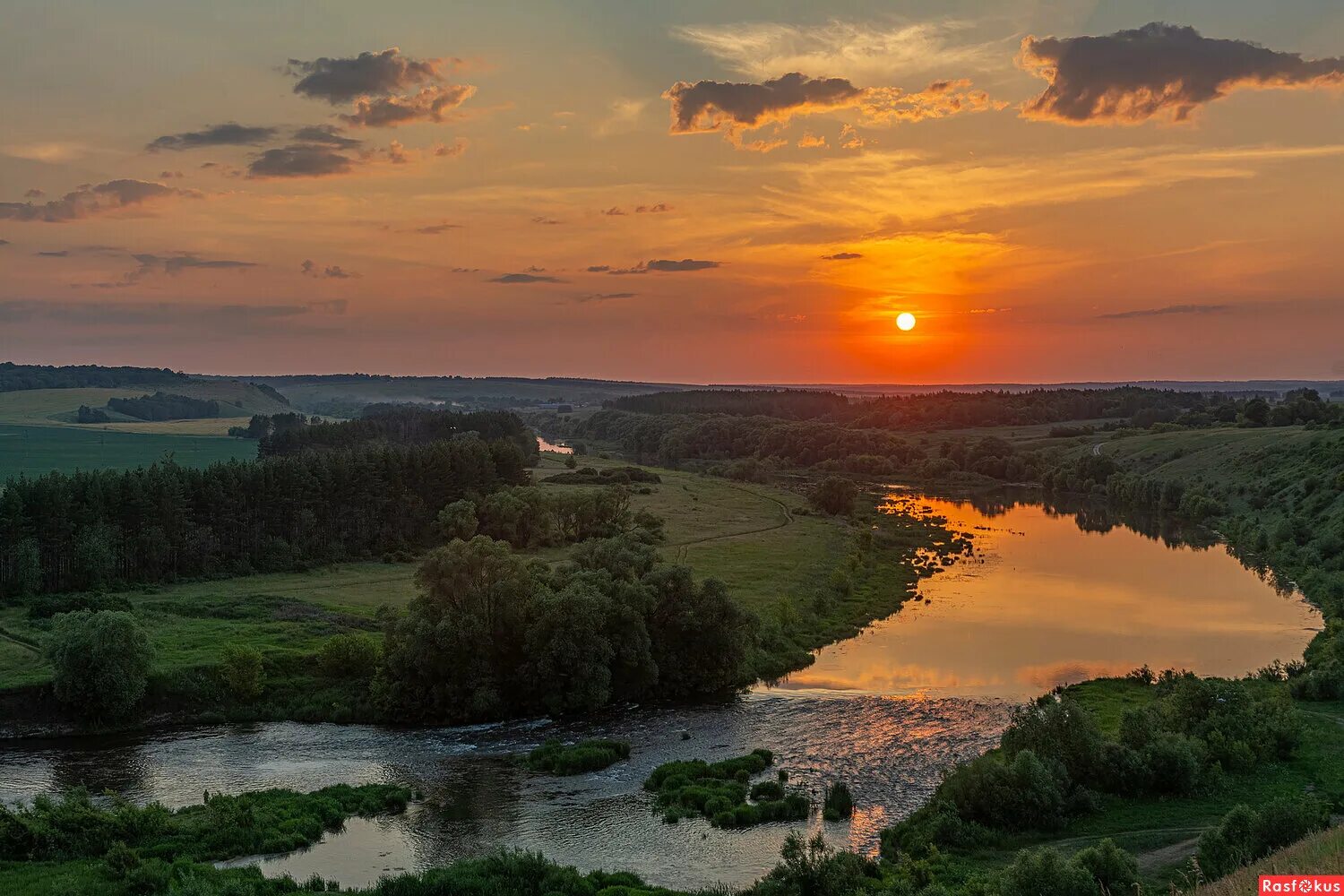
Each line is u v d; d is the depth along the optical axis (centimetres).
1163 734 6000
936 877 4522
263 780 6494
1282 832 4016
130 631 7725
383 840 5425
